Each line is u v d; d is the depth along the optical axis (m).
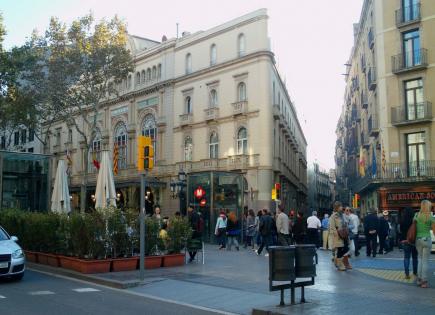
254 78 37.78
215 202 30.77
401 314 8.17
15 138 55.66
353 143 51.47
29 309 9.20
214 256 19.84
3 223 20.05
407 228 12.62
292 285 9.29
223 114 39.59
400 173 31.31
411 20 31.48
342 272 14.09
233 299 10.34
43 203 24.66
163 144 44.31
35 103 35.53
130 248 15.41
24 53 32.47
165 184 43.34
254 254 20.88
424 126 30.70
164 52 44.94
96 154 52.88
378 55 33.34
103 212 15.16
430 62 30.59
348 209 19.52
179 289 11.72
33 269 16.12
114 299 10.51
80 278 13.80
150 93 46.16
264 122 37.03
